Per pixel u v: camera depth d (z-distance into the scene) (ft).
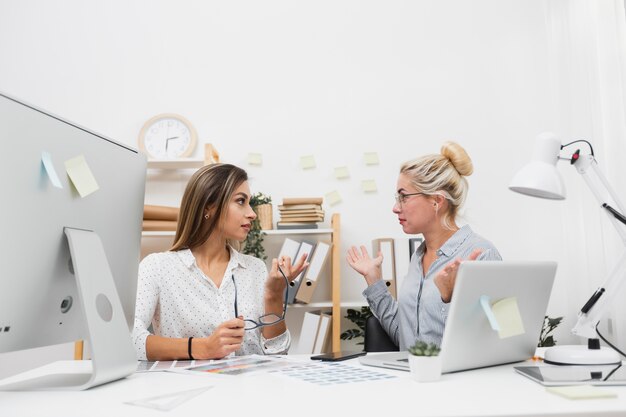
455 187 6.25
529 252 9.93
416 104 10.41
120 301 3.83
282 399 2.87
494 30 10.49
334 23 10.64
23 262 3.04
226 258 6.23
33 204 3.09
